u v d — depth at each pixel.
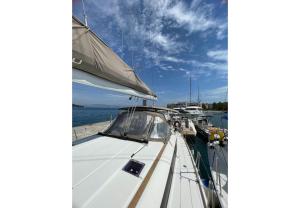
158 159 2.21
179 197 2.04
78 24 1.33
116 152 2.23
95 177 1.67
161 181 1.82
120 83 1.92
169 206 1.87
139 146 2.49
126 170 1.83
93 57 1.39
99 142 2.58
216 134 9.41
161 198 1.58
